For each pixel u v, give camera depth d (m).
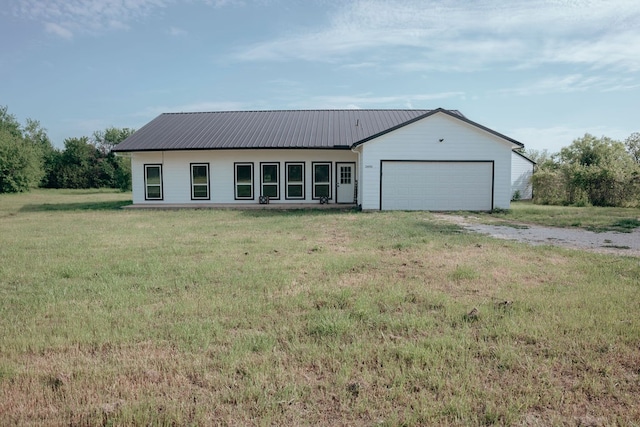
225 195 19.83
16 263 6.90
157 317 4.29
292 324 4.07
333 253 7.62
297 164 19.61
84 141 46.81
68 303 4.75
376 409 2.65
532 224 12.38
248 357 3.34
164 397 2.78
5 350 3.51
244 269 6.31
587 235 10.12
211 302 4.71
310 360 3.30
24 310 4.54
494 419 2.53
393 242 8.82
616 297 4.84
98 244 8.84
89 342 3.67
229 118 22.88
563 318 4.16
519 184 26.86
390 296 4.84
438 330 3.91
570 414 2.60
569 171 21.86
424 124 16.36
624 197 19.70
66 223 13.03
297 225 11.97
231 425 2.48
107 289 5.27
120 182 38.34
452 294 5.03
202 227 11.71
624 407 2.67
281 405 2.69
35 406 2.70
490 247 8.20
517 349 3.48
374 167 16.50
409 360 3.29
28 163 35.28
